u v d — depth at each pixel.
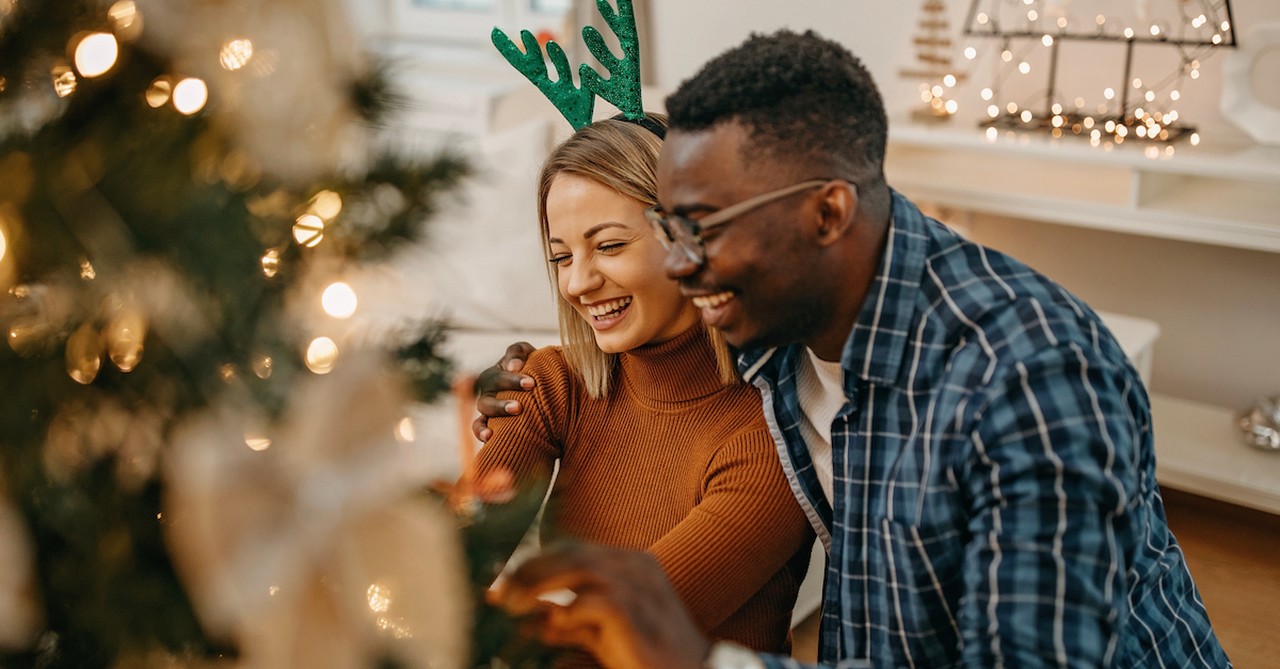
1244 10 2.50
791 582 1.21
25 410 0.53
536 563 0.72
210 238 0.51
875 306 0.96
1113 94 2.71
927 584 0.96
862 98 0.93
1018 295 0.94
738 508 1.10
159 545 0.56
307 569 0.46
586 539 1.22
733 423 1.17
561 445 1.29
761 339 0.96
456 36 3.79
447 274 2.50
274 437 0.49
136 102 0.55
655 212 0.97
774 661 0.79
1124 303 2.84
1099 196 2.57
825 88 0.90
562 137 2.43
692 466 1.17
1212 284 2.71
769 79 0.88
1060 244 2.88
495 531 0.65
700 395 1.18
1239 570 2.48
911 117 2.81
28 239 0.51
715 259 0.91
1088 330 0.92
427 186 0.61
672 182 0.92
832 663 1.11
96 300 0.53
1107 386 0.88
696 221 0.91
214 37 0.49
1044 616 0.81
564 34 3.36
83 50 0.52
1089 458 0.84
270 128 0.50
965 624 0.85
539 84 1.34
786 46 0.91
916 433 0.96
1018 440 0.86
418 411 0.65
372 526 0.48
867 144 0.94
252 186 0.53
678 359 1.17
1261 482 2.34
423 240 0.62
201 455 0.47
